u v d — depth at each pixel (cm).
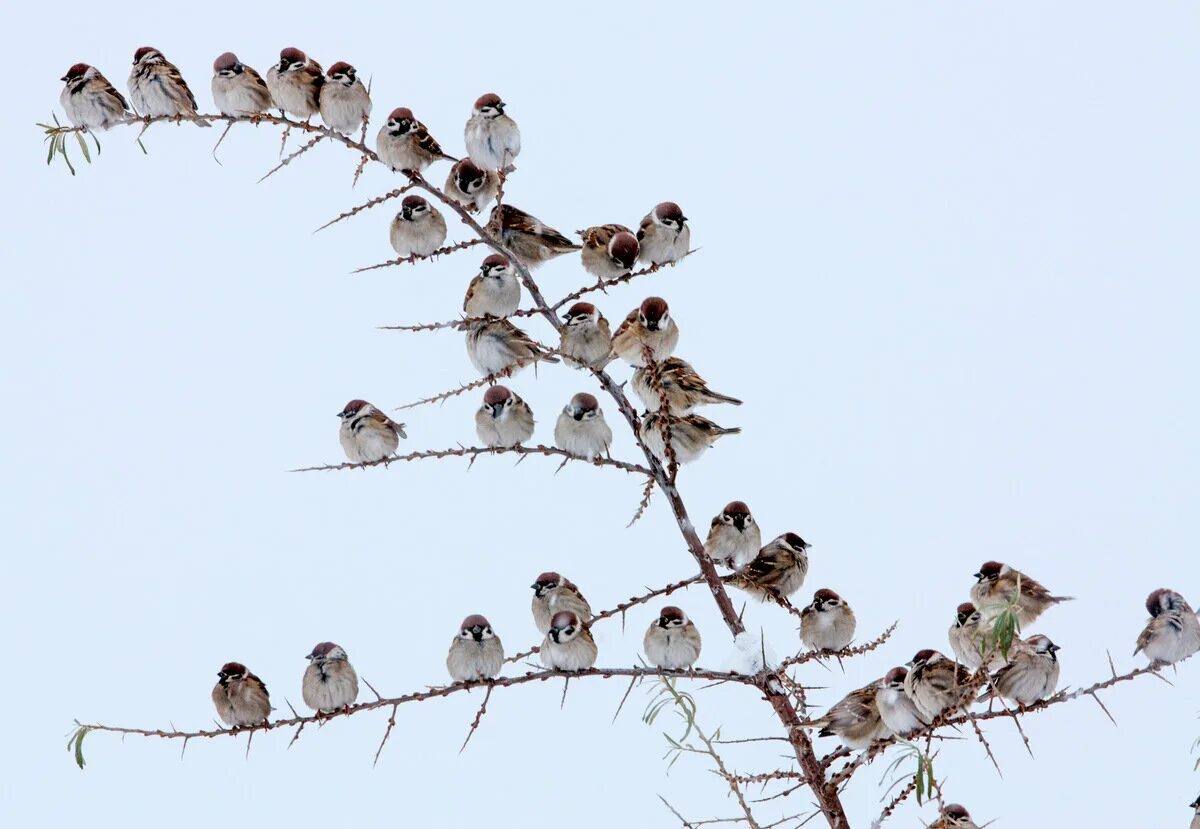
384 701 1150
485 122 1455
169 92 1462
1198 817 1193
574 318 1351
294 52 1440
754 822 1001
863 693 1188
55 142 1277
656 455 1402
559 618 1268
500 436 1398
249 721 1312
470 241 1340
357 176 1406
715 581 1209
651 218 1428
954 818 1151
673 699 962
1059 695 1127
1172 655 1212
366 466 1237
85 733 1090
